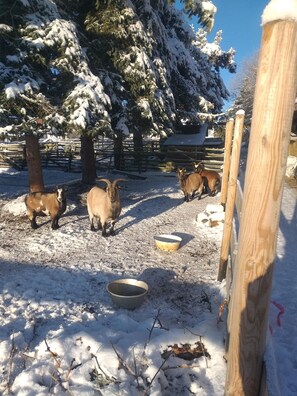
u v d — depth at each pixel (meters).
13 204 9.22
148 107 11.73
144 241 7.14
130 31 11.21
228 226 4.64
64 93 9.48
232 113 22.59
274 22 1.36
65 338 3.24
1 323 3.95
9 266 5.80
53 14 9.09
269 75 1.41
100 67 11.28
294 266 4.59
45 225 8.13
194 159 17.44
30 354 3.19
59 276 5.38
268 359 1.68
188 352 3.11
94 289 4.98
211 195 11.66
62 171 18.53
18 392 2.67
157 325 3.77
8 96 7.72
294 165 11.53
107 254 6.38
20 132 8.45
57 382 2.69
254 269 1.62
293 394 2.22
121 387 2.69
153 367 2.88
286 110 1.43
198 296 4.67
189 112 17.58
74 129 8.58
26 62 8.73
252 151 1.53
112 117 12.09
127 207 10.02
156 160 17.88
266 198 1.53
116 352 2.84
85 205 10.05
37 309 4.34
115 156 17.56
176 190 12.68
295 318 3.24
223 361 3.03
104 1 10.69
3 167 19.95
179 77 16.73
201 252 6.50
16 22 8.66
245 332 1.70
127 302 4.25
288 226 6.48
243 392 1.78
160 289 4.97
